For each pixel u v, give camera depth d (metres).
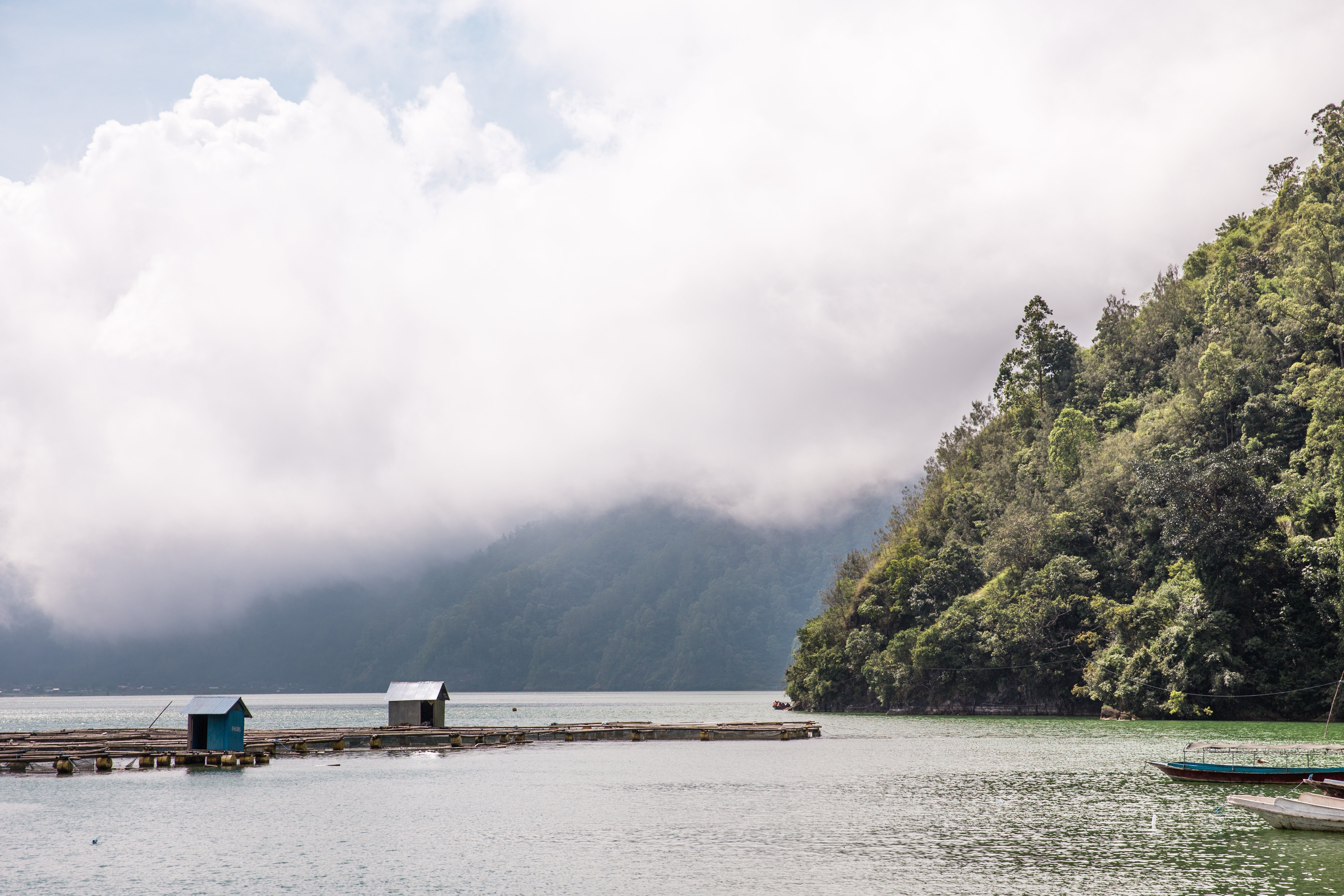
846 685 173.12
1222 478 113.88
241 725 78.44
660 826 47.47
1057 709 136.12
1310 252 156.12
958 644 145.38
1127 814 48.94
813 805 53.75
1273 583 112.38
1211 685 111.62
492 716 192.62
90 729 137.50
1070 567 137.75
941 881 35.22
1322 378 132.38
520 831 46.19
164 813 52.19
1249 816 48.03
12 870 38.47
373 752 89.62
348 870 38.12
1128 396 190.62
